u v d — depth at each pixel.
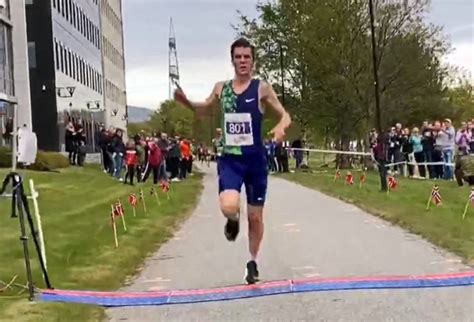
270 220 14.97
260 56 49.25
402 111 43.69
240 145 7.56
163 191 23.45
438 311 6.92
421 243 11.25
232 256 10.71
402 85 42.62
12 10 40.06
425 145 27.83
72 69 53.25
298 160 42.72
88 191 23.48
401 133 30.61
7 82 38.53
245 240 12.26
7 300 7.77
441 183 24.02
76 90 54.53
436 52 44.16
